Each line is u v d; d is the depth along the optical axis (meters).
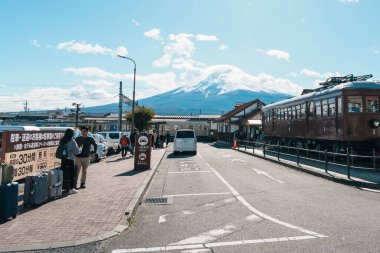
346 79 19.70
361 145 16.75
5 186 6.54
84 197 8.79
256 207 8.09
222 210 7.86
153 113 57.62
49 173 8.40
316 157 21.66
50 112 89.81
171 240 5.69
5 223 6.41
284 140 28.66
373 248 5.16
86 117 79.50
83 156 10.07
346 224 6.53
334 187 11.02
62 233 5.86
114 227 6.23
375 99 16.84
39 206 7.77
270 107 30.92
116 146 26.89
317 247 5.22
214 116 97.38
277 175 14.02
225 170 15.85
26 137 9.10
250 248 5.23
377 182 11.08
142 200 9.23
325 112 19.06
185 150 26.06
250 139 46.44
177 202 8.89
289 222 6.72
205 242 5.57
